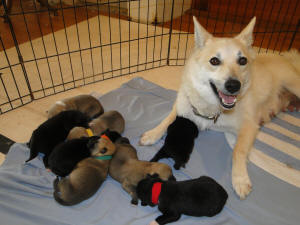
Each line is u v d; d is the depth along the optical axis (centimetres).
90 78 117
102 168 64
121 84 113
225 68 66
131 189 63
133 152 70
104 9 204
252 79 81
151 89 107
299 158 76
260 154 77
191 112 82
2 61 127
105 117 80
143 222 58
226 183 68
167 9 187
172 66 130
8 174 65
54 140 72
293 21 187
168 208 57
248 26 72
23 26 168
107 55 138
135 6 181
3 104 92
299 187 67
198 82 73
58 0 214
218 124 80
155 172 64
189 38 162
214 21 196
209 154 77
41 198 63
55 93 105
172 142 69
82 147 65
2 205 59
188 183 58
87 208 61
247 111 79
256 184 68
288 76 92
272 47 156
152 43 153
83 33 162
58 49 141
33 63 127
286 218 60
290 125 90
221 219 60
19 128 86
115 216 60
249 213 61
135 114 93
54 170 65
